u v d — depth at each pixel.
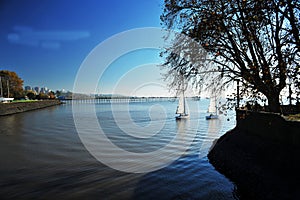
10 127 34.84
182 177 12.82
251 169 11.62
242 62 13.43
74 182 11.95
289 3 9.99
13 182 11.95
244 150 14.28
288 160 10.49
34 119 46.38
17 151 19.09
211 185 11.60
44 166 14.80
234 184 11.70
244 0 10.34
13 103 62.00
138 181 12.13
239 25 11.60
